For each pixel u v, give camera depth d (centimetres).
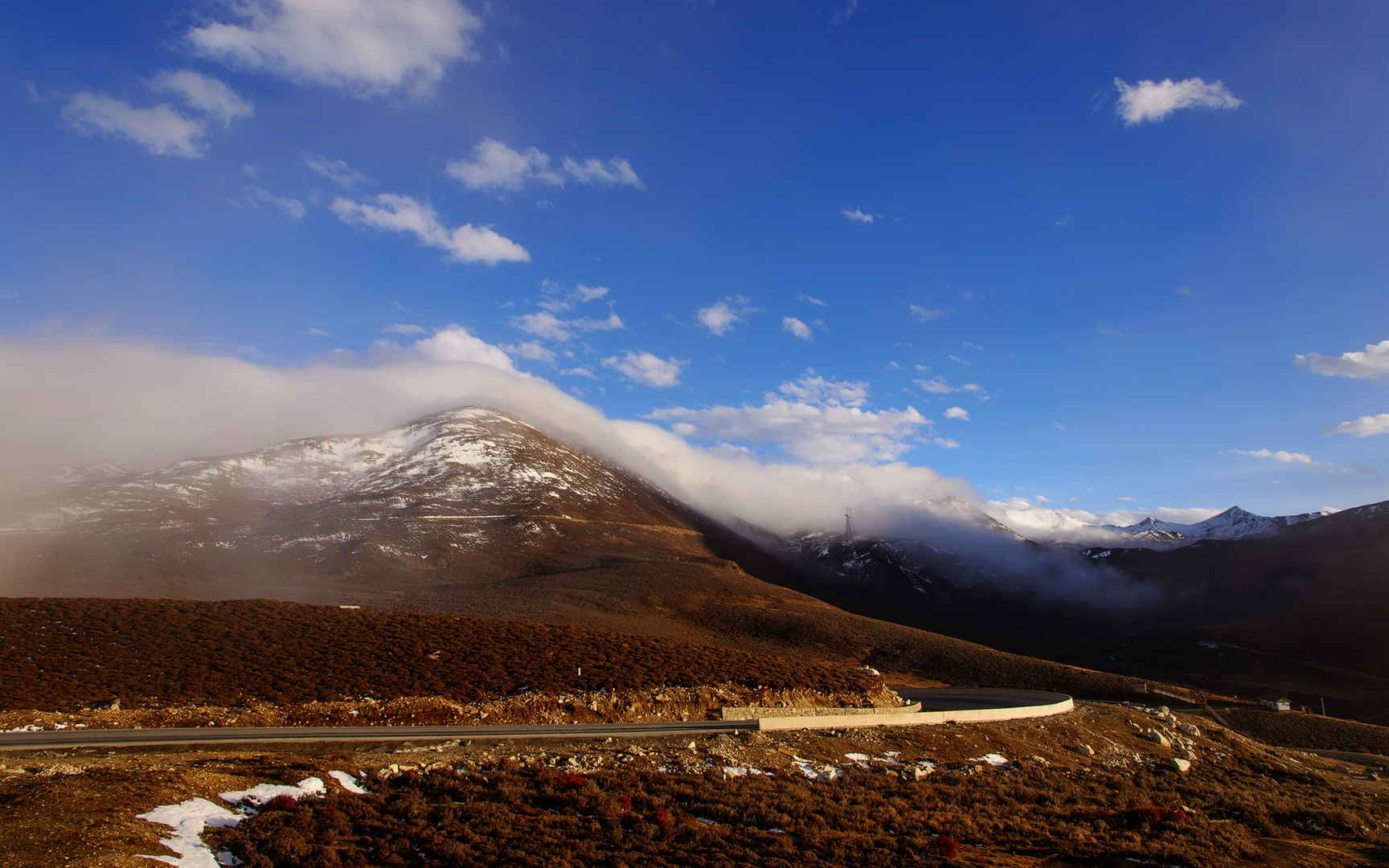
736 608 14562
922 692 8431
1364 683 15838
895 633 13100
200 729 3847
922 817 3228
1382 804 4822
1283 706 9981
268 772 2878
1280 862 3231
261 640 5453
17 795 2338
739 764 3575
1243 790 4528
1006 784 3894
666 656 6072
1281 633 19912
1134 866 2933
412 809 2700
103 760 2967
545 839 2586
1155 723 6075
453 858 2397
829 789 3425
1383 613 19312
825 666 6844
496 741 3716
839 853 2723
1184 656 19775
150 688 4494
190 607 6153
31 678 4450
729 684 5616
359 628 5919
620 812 2858
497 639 5953
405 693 4719
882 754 4153
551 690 4975
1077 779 4259
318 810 2592
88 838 2108
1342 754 7869
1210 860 3031
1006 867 2795
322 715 4225
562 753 3553
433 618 6525
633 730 4162
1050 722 5478
